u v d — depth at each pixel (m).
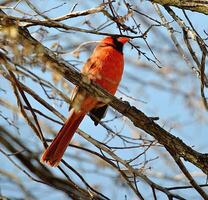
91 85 8.28
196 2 8.78
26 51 6.71
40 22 7.54
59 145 9.14
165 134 8.66
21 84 8.52
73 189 9.73
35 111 8.97
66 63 7.87
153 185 8.69
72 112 9.25
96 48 10.09
